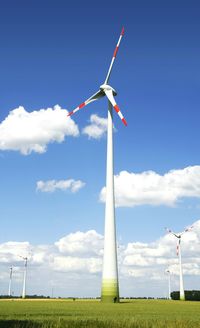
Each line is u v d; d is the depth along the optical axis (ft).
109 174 269.23
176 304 269.64
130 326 91.15
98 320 104.22
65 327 89.40
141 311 167.12
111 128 277.85
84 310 171.42
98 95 281.74
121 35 288.10
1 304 245.04
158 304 260.83
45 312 152.87
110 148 273.75
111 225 262.26
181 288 389.80
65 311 161.99
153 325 93.25
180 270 394.52
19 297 488.02
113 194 266.98
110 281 255.29
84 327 89.61
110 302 253.85
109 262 257.96
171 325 93.91
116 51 287.69
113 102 266.77
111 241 260.21
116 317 122.11
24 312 151.53
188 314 148.36
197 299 497.46
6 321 102.47
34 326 89.66
